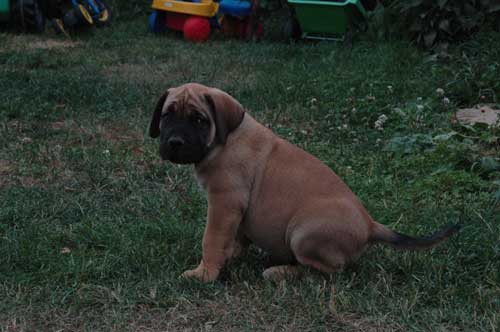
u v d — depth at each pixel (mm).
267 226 1946
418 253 2094
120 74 4496
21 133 3299
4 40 5395
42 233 2240
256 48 5176
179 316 1749
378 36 5043
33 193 2574
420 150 3037
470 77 3904
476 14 4695
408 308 1785
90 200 2539
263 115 3627
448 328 1714
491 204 2498
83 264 2002
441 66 4305
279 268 1971
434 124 3320
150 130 1966
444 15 4707
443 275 1971
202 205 2518
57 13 5832
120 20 6426
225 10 5562
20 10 5562
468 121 3400
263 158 1946
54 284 1896
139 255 2072
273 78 4293
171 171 2842
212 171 1894
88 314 1763
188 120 1820
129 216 2400
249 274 2002
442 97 3752
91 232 2240
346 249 1886
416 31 4859
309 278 1890
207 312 1771
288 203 1918
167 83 4262
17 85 4016
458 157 2877
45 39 5535
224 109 1857
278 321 1737
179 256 2102
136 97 3889
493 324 1690
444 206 2496
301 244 1892
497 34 4469
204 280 1907
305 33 5422
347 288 1876
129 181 2732
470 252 2111
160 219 2357
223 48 5312
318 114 3594
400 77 4180
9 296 1833
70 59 4828
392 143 3076
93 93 3918
